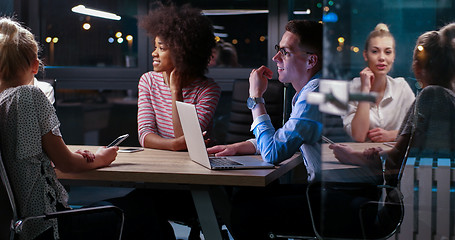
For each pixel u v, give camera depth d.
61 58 5.27
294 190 2.64
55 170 2.21
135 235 2.26
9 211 1.89
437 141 1.29
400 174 1.27
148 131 2.87
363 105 1.14
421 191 1.32
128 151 2.69
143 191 2.76
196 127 2.16
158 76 3.01
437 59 1.23
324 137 1.10
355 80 1.09
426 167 1.31
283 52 2.40
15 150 1.91
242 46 4.97
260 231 2.27
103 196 5.01
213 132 5.26
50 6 5.19
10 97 1.94
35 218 1.87
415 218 1.33
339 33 1.06
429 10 1.20
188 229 4.07
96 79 4.93
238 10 4.96
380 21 1.13
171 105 2.92
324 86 1.06
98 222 2.11
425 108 1.25
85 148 2.84
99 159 2.20
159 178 2.10
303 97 2.26
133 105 5.46
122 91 5.45
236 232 2.32
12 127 1.92
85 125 5.52
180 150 2.73
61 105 5.52
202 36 2.88
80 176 2.18
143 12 4.81
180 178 2.07
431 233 1.34
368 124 1.16
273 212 2.25
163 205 2.75
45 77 4.96
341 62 1.07
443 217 1.34
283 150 2.22
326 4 1.05
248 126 3.17
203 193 2.11
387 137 1.20
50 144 2.00
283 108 2.99
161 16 2.91
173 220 2.79
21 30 2.04
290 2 4.47
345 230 1.18
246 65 4.99
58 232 1.99
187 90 2.91
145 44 4.82
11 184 1.81
